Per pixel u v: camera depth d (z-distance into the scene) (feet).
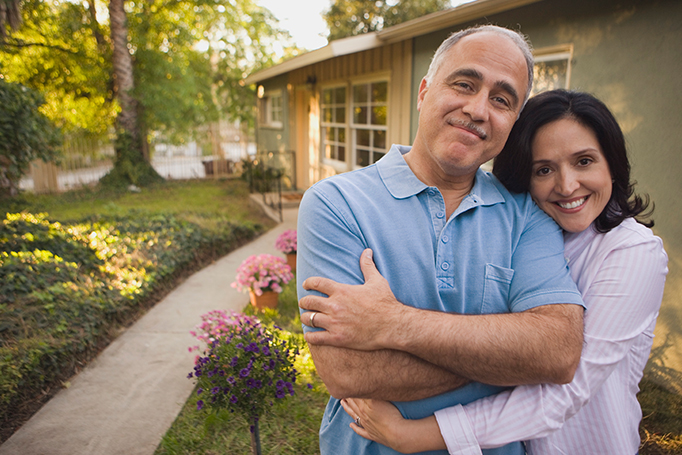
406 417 3.79
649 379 10.55
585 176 3.84
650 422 9.16
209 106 48.11
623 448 3.86
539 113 3.97
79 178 40.01
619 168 3.90
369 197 3.96
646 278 3.69
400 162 4.11
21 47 33.78
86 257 15.93
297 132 36.14
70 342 10.71
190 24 43.80
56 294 12.23
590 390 3.63
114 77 39.19
